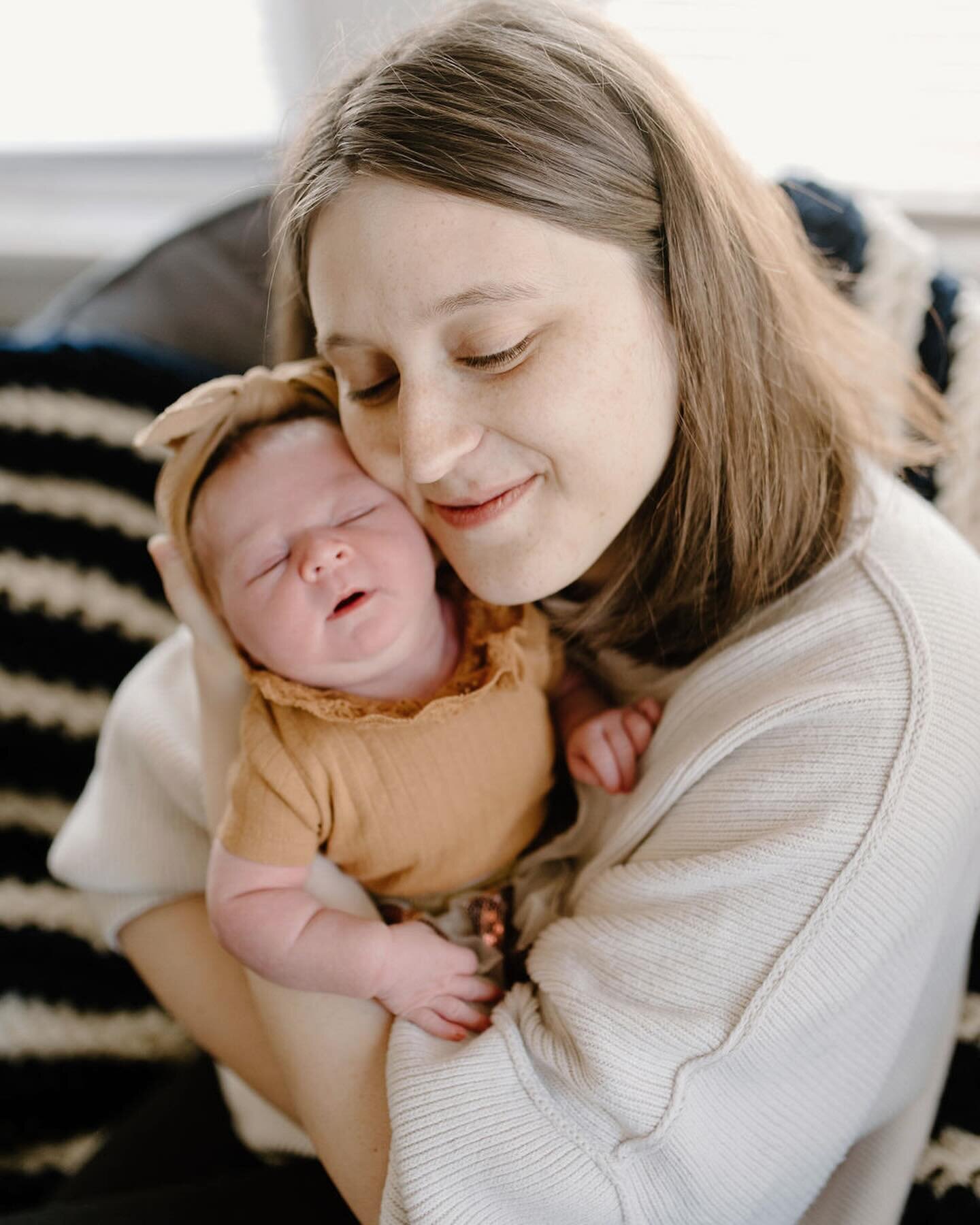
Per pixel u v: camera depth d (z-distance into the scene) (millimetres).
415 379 579
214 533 714
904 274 904
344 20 1069
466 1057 608
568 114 564
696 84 1305
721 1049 570
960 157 1354
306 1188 756
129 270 1223
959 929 711
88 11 1522
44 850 1171
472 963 695
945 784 578
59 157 1673
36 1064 1121
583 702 809
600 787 747
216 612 750
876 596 633
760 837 593
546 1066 605
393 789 695
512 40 589
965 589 641
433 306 553
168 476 724
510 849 764
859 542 675
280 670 704
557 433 582
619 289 583
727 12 1250
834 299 806
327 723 696
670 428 651
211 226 1215
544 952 661
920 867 576
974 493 865
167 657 917
